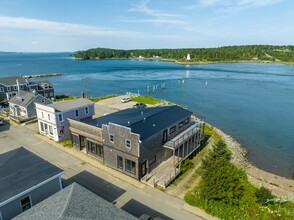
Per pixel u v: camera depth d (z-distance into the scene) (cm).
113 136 2602
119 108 5806
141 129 2603
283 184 2888
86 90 9425
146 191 2300
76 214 1320
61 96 7656
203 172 2305
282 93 8825
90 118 4075
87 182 2448
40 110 3750
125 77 13388
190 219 1906
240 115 6025
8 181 1830
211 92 9031
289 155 3847
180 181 2527
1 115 5091
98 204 1494
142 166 2509
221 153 2408
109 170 2705
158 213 1975
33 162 2144
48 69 18925
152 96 8225
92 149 3033
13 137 3762
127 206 2062
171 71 16412
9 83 6525
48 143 3516
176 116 3234
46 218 1298
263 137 4597
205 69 17700
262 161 3625
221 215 1920
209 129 4541
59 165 2817
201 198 2114
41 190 1864
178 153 2881
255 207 2023
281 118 5794
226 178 2058
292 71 16000
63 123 3600
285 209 2050
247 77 13112
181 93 8819
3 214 1631
